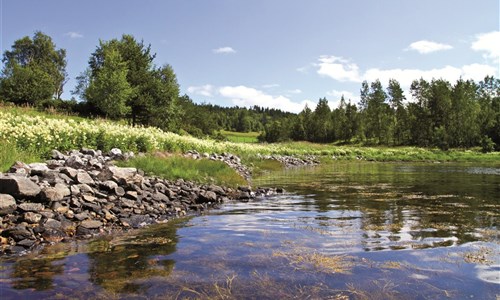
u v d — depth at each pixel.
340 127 104.06
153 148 20.52
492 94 96.69
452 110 78.81
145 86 43.88
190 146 25.88
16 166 9.34
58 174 9.17
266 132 119.44
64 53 78.19
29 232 6.21
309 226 7.41
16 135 13.30
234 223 7.78
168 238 6.50
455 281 4.40
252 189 13.81
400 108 94.69
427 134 81.81
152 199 9.73
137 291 4.07
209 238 6.46
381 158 47.25
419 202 10.55
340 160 44.84
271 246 5.92
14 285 4.22
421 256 5.37
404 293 4.04
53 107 38.38
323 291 4.09
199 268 4.85
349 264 5.02
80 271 4.72
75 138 15.99
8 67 47.81
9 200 6.84
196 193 11.43
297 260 5.19
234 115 173.38
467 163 39.50
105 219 7.60
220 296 3.94
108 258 5.30
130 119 44.62
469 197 11.54
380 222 7.75
